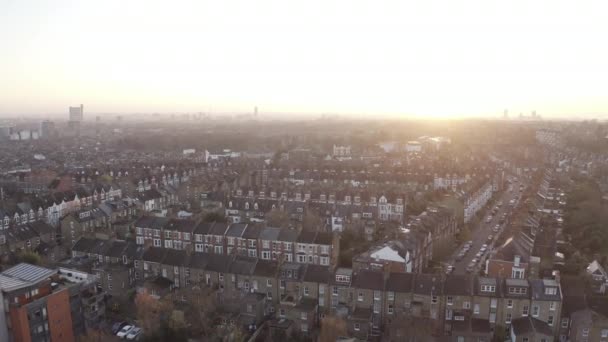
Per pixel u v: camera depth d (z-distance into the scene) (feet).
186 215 600.39
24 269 338.13
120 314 383.45
